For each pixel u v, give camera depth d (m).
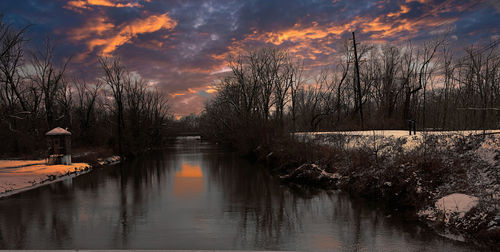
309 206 13.32
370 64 52.94
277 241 8.92
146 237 9.30
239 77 50.91
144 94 60.00
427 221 10.27
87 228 10.22
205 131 103.12
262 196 15.69
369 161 16.16
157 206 13.59
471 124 20.17
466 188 10.95
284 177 21.67
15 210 12.80
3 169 22.19
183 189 17.94
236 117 49.16
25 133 35.72
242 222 11.02
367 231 9.70
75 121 49.41
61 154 25.91
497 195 9.73
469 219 9.12
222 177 22.81
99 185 19.34
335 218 11.31
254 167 28.91
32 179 19.33
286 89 48.75
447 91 34.34
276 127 34.75
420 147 14.58
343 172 17.61
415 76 43.00
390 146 17.25
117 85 44.62
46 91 40.38
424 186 12.07
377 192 14.11
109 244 8.68
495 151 12.29
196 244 8.70
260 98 48.81
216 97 64.44
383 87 50.66
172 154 47.03
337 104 41.50
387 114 42.59
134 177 23.22
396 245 8.40
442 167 12.55
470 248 7.94
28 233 9.66
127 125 48.69
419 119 39.72
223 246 8.55
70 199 15.00
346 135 22.94
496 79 29.22
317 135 25.70
